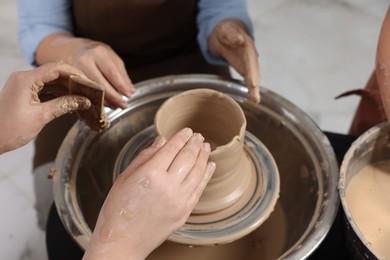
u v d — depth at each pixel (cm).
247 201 91
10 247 174
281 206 104
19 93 81
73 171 98
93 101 81
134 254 69
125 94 107
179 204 70
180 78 112
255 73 107
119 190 70
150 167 70
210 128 97
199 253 96
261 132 111
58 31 134
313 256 92
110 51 112
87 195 100
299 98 228
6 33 256
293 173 105
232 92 110
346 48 250
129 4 127
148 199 69
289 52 249
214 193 87
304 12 270
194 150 74
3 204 185
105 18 132
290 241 95
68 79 82
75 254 94
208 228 87
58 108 80
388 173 101
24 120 80
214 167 77
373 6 271
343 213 83
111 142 109
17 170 196
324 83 234
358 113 128
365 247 74
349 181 98
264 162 97
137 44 141
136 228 69
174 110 92
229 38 117
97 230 69
